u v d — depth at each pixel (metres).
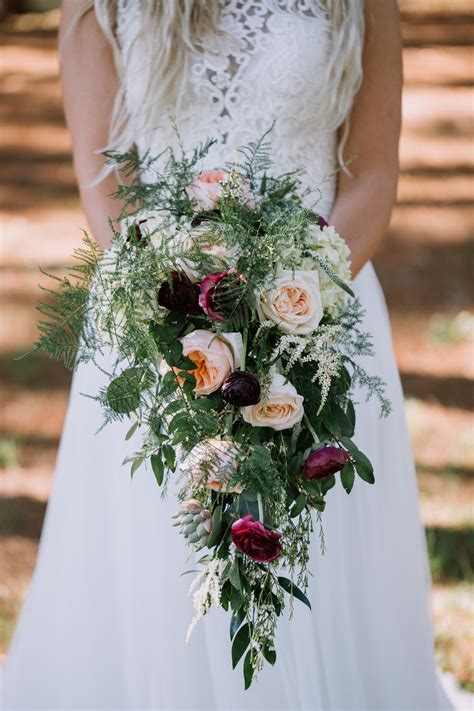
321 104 2.53
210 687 2.54
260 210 2.06
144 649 2.59
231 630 1.97
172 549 2.50
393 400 2.76
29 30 12.62
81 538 2.68
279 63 2.47
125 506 2.56
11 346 5.96
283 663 2.46
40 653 2.81
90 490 2.64
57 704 2.78
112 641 2.69
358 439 2.66
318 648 2.53
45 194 8.24
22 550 4.20
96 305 1.97
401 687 2.76
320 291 2.00
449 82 10.84
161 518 2.50
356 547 2.66
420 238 7.44
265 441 1.97
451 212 7.86
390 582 2.75
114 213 2.55
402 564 2.78
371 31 2.60
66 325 1.96
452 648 3.46
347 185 2.64
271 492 1.88
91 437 2.62
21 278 6.81
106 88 2.57
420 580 2.83
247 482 1.86
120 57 2.55
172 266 1.93
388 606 2.74
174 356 1.88
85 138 2.60
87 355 1.98
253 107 2.51
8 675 2.88
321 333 1.95
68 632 2.72
